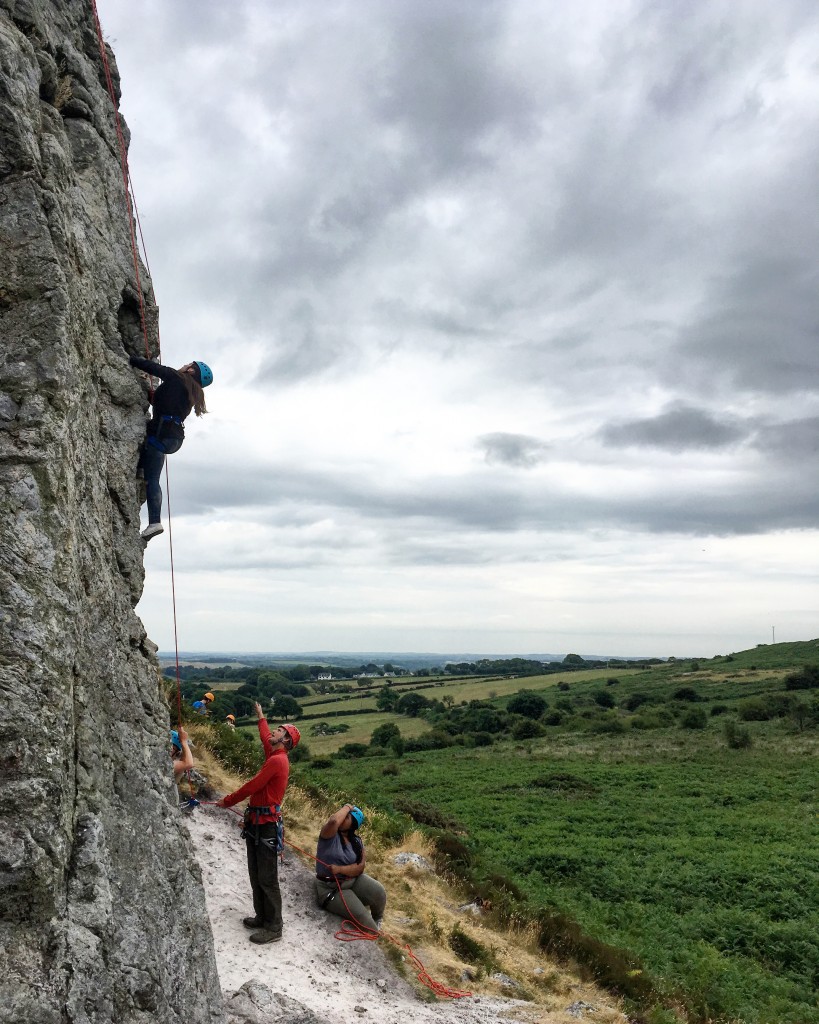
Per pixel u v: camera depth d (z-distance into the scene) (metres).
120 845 4.70
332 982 7.84
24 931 3.82
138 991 4.27
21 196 4.70
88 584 4.95
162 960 4.72
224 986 6.91
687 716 76.25
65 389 4.62
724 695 108.56
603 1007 9.83
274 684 146.12
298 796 13.80
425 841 14.48
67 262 4.97
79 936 3.97
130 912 4.51
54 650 4.14
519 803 38.56
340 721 111.69
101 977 4.02
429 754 68.31
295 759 67.12
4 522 4.17
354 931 9.17
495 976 9.70
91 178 5.92
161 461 6.56
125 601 5.77
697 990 12.24
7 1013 3.58
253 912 8.88
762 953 17.83
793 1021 13.02
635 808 37.25
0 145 4.66
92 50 6.40
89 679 4.82
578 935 12.17
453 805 37.94
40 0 5.39
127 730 5.21
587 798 40.53
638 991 10.88
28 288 4.64
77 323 5.05
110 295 6.07
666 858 26.84
